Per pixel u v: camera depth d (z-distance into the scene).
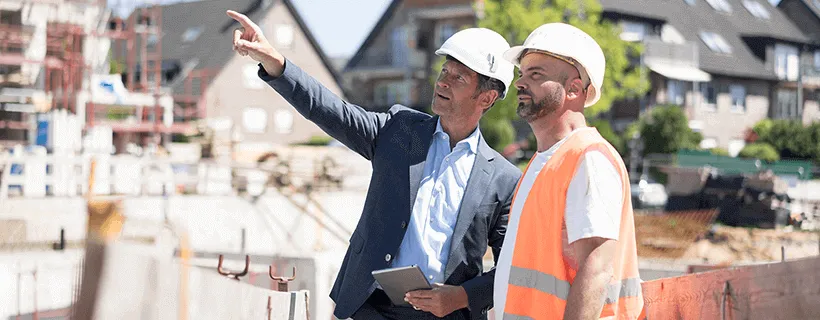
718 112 49.81
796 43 53.47
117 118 28.92
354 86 54.03
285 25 51.88
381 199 3.90
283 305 4.06
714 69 49.34
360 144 3.98
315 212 17.03
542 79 3.13
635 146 38.28
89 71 23.09
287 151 25.34
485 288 3.77
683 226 21.50
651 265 16.08
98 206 2.73
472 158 3.92
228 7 53.84
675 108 40.16
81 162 15.53
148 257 2.75
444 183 3.88
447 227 3.84
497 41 3.93
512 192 3.92
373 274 3.65
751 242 23.09
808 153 43.97
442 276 3.82
